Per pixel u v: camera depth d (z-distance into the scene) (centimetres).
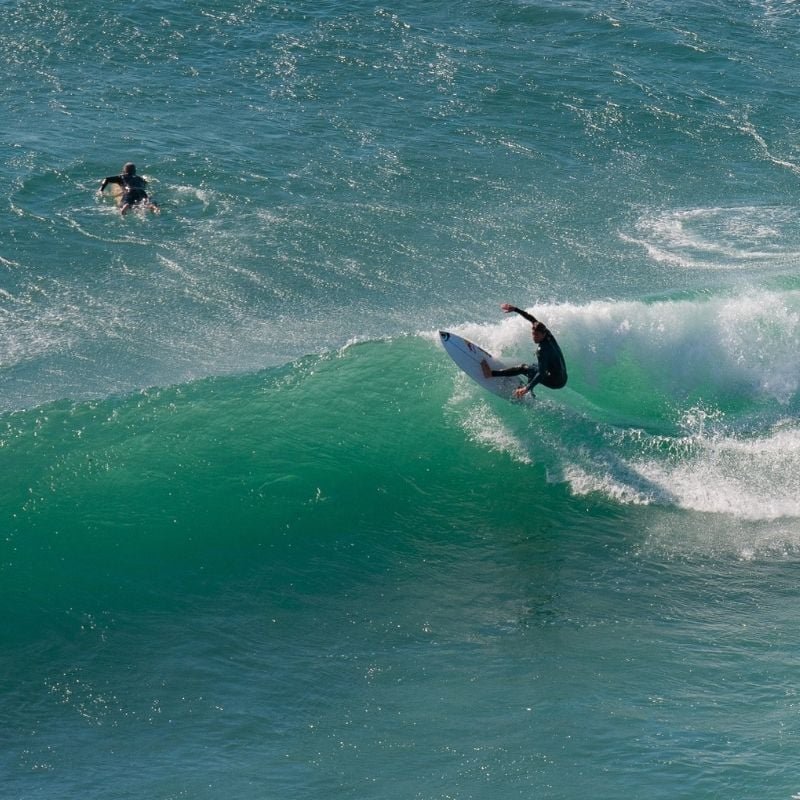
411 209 7669
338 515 4700
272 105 9044
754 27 11069
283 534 4562
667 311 5778
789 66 10244
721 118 9231
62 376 5616
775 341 5691
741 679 3544
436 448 5119
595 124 9056
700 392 5544
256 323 6259
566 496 4875
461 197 7869
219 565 4372
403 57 9988
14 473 4791
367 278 6812
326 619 4062
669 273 6925
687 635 3875
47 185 7638
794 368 5597
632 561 4431
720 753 3092
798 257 7112
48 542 4403
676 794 2903
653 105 9394
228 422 5216
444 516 4747
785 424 5309
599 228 7556
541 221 7612
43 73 9281
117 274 6706
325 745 3312
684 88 9725
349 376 5578
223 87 9281
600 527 4678
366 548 4528
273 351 5947
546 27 10788
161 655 3838
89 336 6028
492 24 10781
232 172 7969
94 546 4403
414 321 6350
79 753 3341
